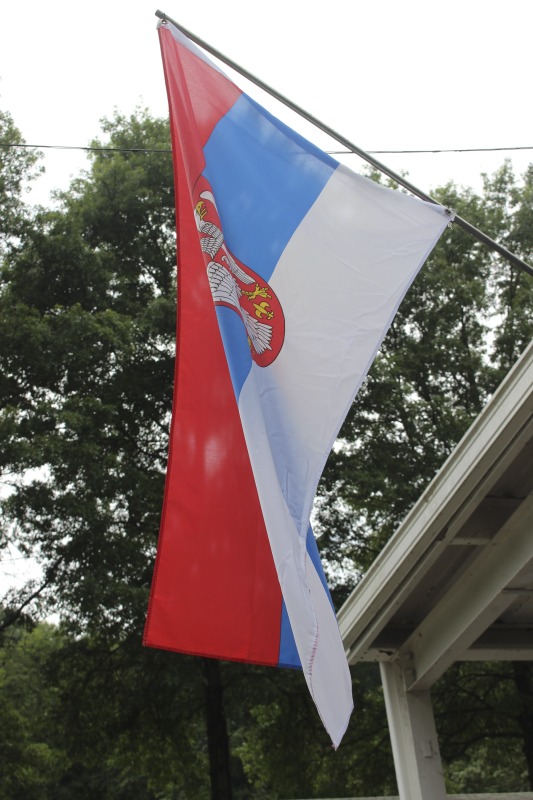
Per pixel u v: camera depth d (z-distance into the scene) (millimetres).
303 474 4008
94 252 16516
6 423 13922
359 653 6902
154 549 14883
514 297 19344
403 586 6398
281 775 16781
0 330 14797
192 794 17719
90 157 19438
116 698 15367
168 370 16531
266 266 4520
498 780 28016
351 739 16453
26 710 20000
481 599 6293
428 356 18031
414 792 6605
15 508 14148
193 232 4859
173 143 4902
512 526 6102
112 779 27500
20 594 14930
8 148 17578
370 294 4473
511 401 5395
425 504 6035
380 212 4695
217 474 4457
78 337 14898
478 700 16281
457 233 19328
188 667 14148
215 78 4941
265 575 4316
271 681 15828
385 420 17469
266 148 4824
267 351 4312
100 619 14109
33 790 22266
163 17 4941
